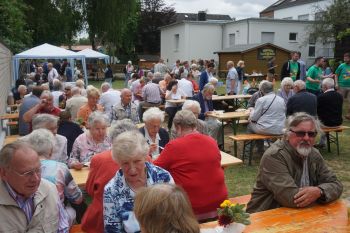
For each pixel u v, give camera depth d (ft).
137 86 41.29
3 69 40.96
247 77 69.56
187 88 37.55
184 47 111.96
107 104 25.90
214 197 10.43
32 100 22.33
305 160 9.98
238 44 106.11
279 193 9.65
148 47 152.66
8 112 38.78
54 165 10.50
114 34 109.50
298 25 104.53
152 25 146.61
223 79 95.35
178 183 10.34
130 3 109.60
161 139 15.83
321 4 106.22
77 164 13.74
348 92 37.42
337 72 37.70
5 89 45.24
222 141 25.80
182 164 10.32
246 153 25.35
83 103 23.38
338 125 24.84
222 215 7.93
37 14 93.45
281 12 137.18
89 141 14.55
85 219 9.65
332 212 9.34
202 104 26.53
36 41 99.30
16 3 63.21
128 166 7.90
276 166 9.82
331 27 61.93
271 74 32.35
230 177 20.52
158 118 15.07
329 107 24.23
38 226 8.16
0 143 24.98
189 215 5.13
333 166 22.25
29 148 7.79
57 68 83.35
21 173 7.52
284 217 9.09
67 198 11.25
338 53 56.70
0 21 60.08
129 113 21.98
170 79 41.57
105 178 9.35
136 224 7.89
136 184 8.09
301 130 9.62
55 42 103.19
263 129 22.49
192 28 111.04
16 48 66.03
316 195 9.60
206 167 10.40
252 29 101.71
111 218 8.03
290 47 105.19
